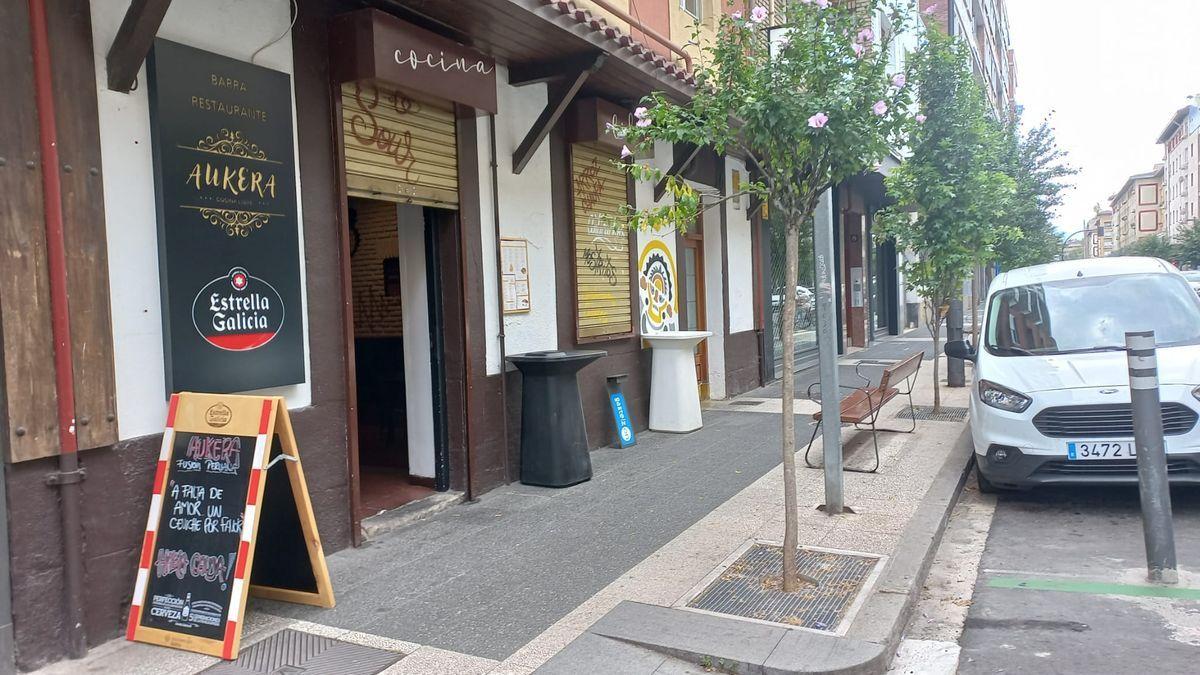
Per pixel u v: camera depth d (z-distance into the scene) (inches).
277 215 195.0
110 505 159.9
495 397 278.4
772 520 234.2
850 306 810.2
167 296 169.9
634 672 148.0
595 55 268.4
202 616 156.7
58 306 148.2
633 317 369.1
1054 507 257.9
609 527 233.3
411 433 272.5
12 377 141.9
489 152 276.8
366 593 187.2
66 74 151.3
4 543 142.6
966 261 384.2
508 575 196.9
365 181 225.8
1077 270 306.3
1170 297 279.9
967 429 358.6
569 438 281.7
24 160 144.3
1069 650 158.9
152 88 168.4
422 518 245.0
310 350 206.8
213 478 162.1
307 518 174.9
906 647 163.5
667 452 331.9
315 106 208.7
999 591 191.9
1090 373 247.0
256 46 192.5
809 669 143.5
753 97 170.7
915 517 230.8
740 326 494.0
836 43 172.6
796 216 182.4
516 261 289.3
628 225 187.3
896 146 205.9
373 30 205.9
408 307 270.4
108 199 160.1
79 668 149.2
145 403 167.8
